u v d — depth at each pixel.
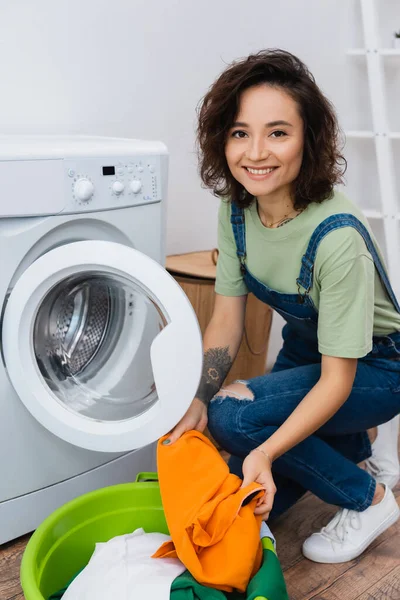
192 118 2.41
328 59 2.82
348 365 1.39
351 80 2.93
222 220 1.58
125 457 1.83
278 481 1.73
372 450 2.04
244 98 1.30
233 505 1.27
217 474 1.33
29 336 1.52
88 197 1.54
